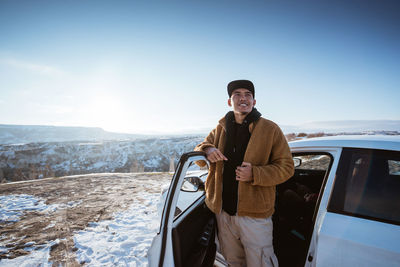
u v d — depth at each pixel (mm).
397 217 1051
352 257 1022
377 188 1156
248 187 1327
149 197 4379
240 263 1568
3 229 2789
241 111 1383
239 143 1421
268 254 1368
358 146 1306
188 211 1453
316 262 1118
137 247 2344
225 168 1469
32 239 2504
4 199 4160
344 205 1188
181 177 1057
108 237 2578
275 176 1223
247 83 1391
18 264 1988
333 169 1323
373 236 1023
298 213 2020
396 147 1182
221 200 1439
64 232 2701
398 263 918
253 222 1348
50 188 5145
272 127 1349
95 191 4867
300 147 1657
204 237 1540
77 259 2096
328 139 1528
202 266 1395
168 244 1036
